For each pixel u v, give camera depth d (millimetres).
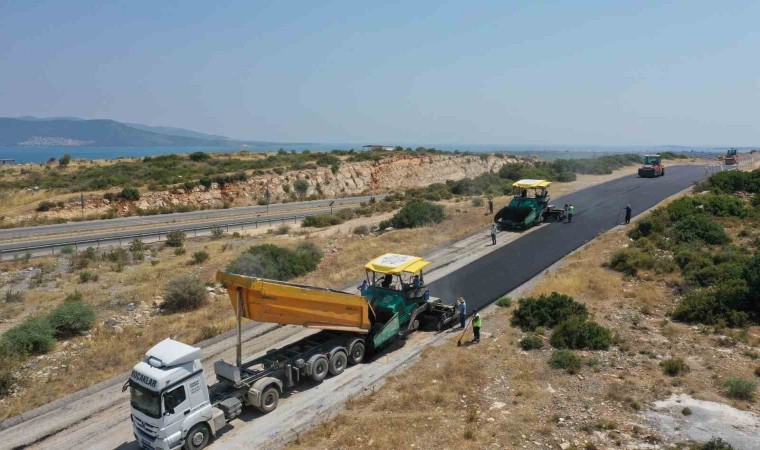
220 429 13742
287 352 16219
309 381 16344
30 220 47656
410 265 19203
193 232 44656
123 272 31156
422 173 92875
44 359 18891
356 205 65062
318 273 30250
